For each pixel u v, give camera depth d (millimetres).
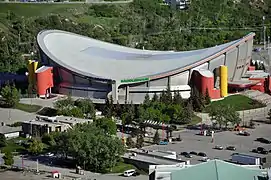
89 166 196625
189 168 135500
